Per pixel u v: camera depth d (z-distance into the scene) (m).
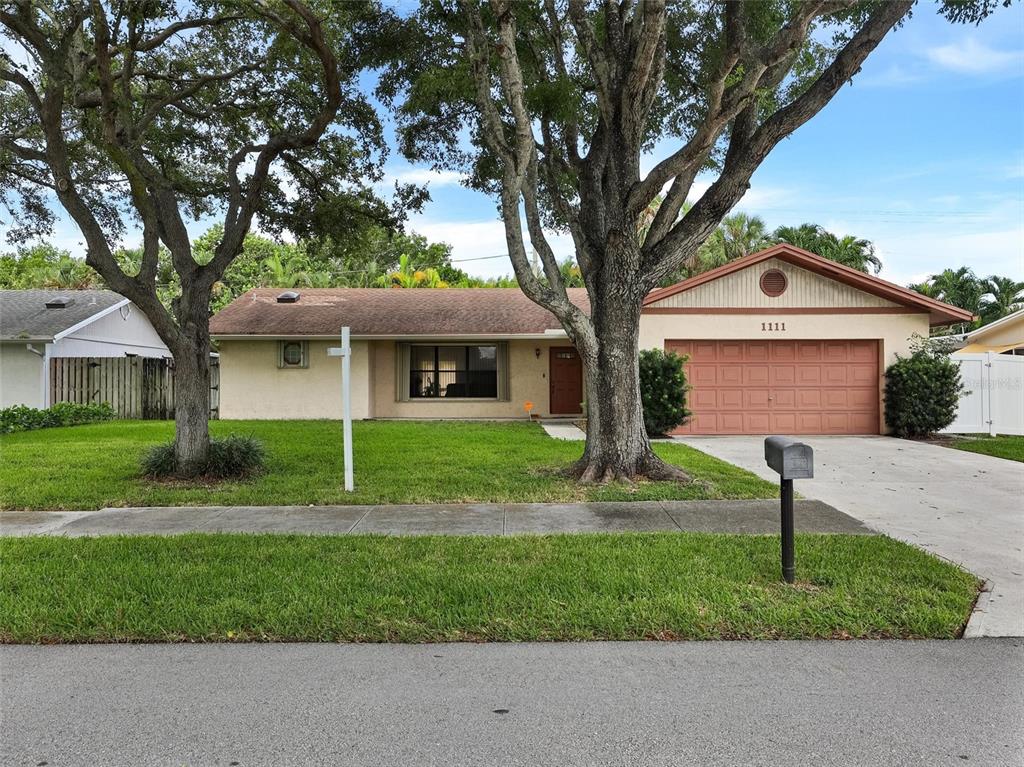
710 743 3.15
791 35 7.30
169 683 3.79
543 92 8.59
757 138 8.86
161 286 34.44
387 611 4.70
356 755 3.06
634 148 9.43
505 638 4.40
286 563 5.74
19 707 3.53
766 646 4.28
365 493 8.80
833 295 16.02
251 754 3.08
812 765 2.97
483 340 19.44
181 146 12.32
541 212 12.98
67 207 9.15
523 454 12.02
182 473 9.73
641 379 15.06
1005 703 3.53
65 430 15.76
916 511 7.95
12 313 20.20
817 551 6.02
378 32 10.48
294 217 12.65
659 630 4.47
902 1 8.01
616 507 8.04
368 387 18.94
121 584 5.21
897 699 3.57
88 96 9.84
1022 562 5.91
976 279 34.75
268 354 19.03
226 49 11.41
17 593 5.07
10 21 8.74
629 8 10.01
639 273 9.58
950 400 15.19
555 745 3.14
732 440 14.92
